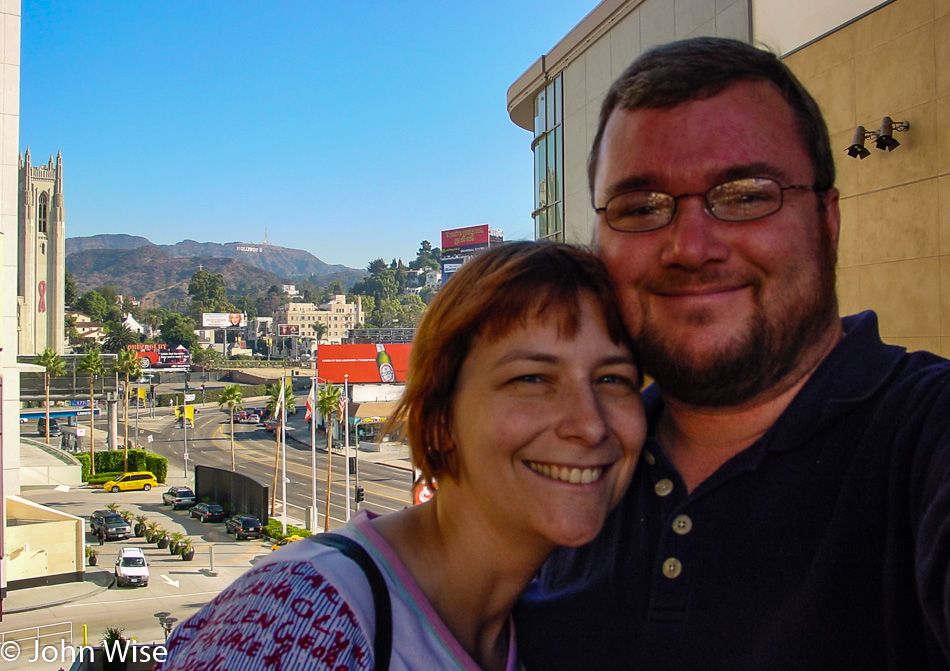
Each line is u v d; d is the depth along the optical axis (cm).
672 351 123
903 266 917
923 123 888
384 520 133
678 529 134
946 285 859
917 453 103
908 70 907
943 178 862
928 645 96
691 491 138
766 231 118
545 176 2023
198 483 4081
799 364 125
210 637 103
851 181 995
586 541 122
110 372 5916
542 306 121
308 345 18975
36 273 11681
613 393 133
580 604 150
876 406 118
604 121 144
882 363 126
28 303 11506
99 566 2744
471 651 132
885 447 112
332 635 100
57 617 2159
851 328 136
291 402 4228
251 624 100
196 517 3738
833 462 119
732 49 129
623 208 129
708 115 121
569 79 1834
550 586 167
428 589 128
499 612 140
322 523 3531
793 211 120
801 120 126
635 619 140
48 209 11794
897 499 106
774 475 124
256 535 3319
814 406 122
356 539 120
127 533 3281
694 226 120
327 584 106
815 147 127
